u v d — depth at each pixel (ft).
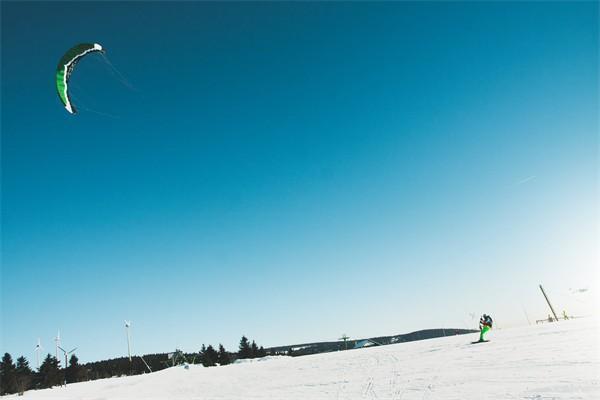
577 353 42.27
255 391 53.42
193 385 74.64
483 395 27.89
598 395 23.38
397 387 38.14
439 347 85.87
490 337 91.09
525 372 35.09
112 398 70.44
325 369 72.95
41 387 186.70
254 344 294.87
